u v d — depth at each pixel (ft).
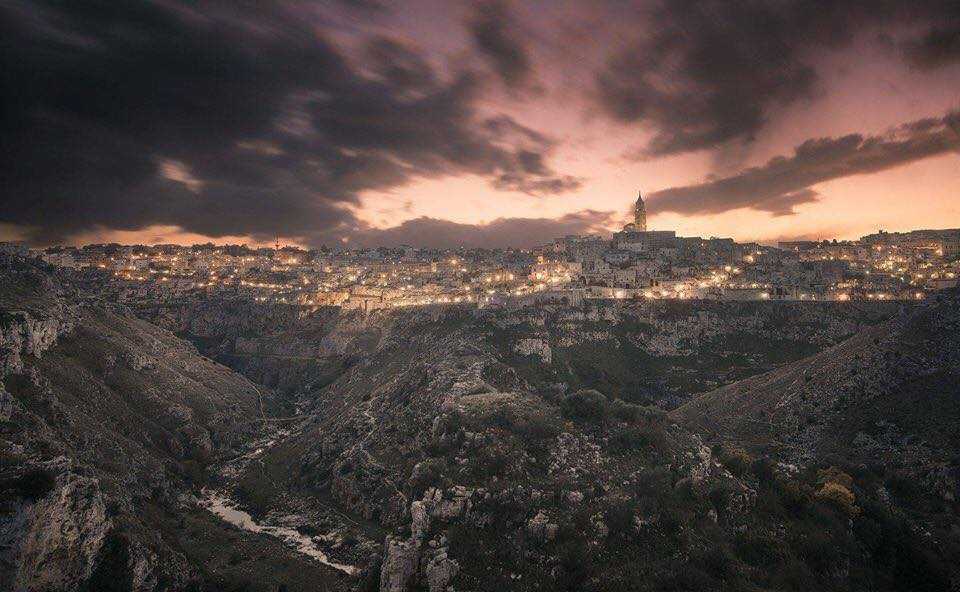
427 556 287.69
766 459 393.91
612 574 269.85
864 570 297.74
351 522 461.37
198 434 626.23
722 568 275.59
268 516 497.87
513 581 272.72
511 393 495.41
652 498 317.01
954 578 299.58
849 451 442.91
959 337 485.97
